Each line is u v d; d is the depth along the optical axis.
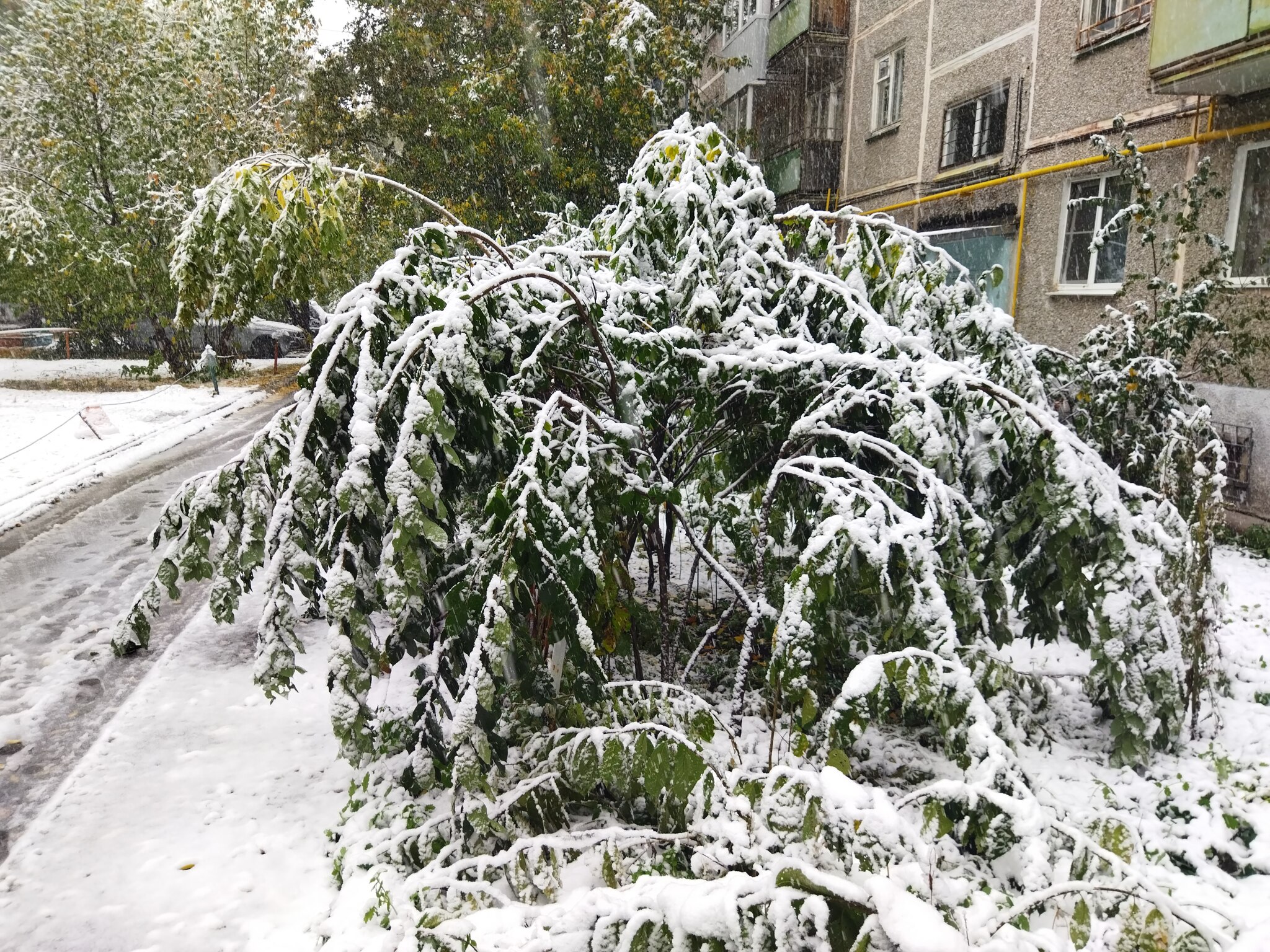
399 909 2.25
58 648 4.83
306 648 4.64
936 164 12.23
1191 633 3.38
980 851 2.51
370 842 2.72
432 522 2.41
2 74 17.17
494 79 13.77
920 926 1.45
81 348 22.83
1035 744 3.33
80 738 3.75
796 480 3.47
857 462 3.46
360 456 2.49
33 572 6.29
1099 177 9.14
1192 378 7.56
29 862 2.81
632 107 14.05
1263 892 2.44
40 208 17.44
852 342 3.52
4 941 2.45
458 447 2.88
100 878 2.72
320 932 2.39
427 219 13.98
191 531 3.31
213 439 11.98
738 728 3.08
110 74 17.06
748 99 17.05
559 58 14.18
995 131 10.99
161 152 17.59
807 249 4.14
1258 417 6.93
